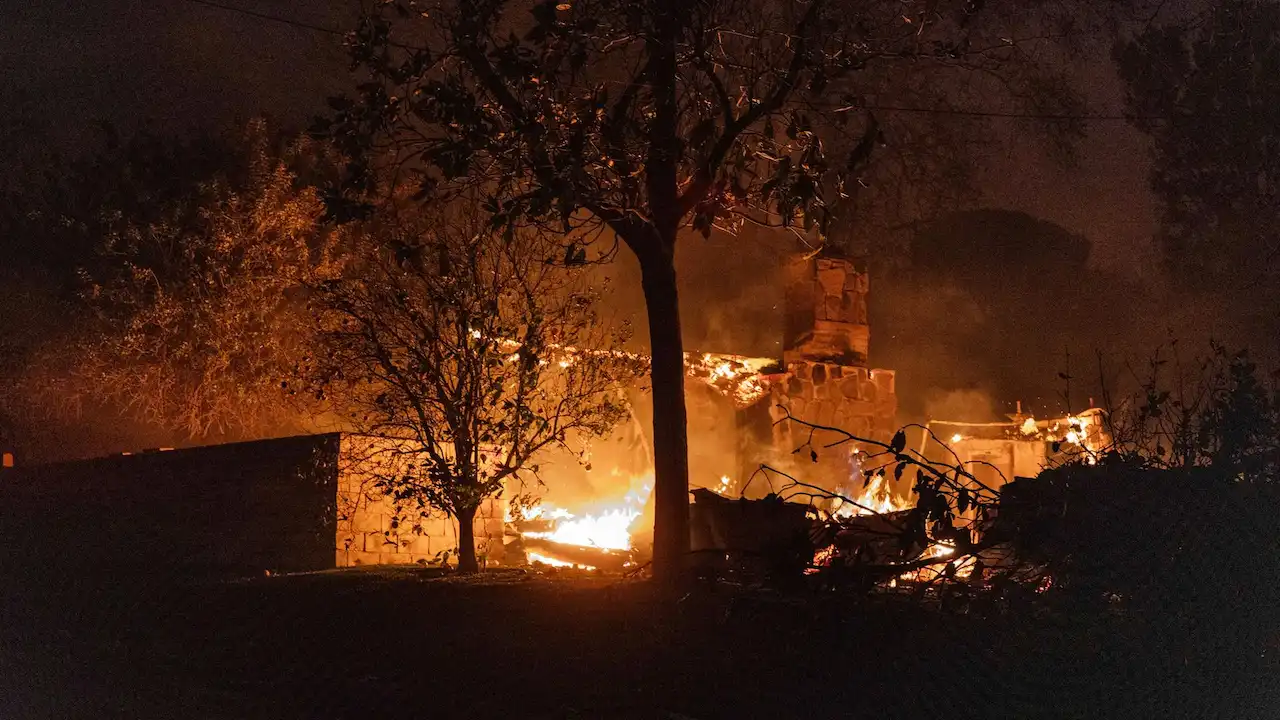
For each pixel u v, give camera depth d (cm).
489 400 1370
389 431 1462
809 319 1994
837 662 686
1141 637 658
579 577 1222
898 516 761
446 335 1347
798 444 1903
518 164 1027
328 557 1410
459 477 1305
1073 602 675
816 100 1317
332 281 1339
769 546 743
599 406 1391
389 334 1341
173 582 1321
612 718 650
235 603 1126
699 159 1146
